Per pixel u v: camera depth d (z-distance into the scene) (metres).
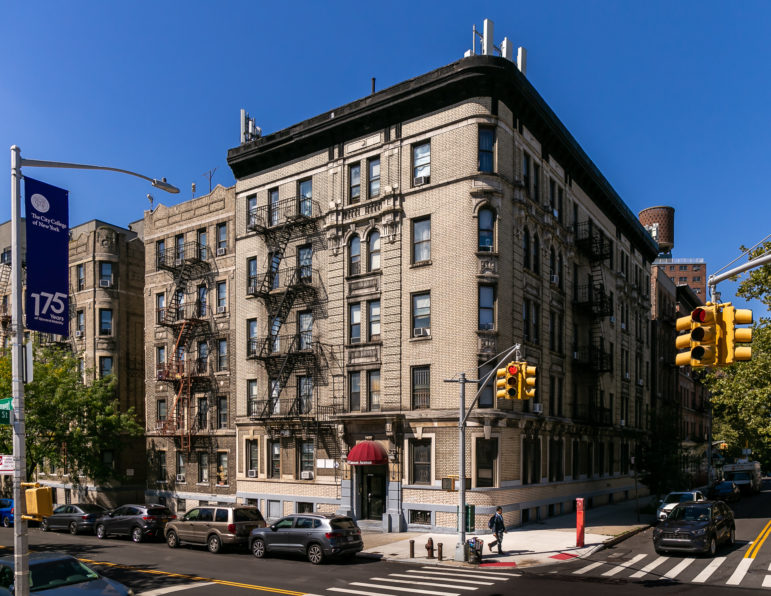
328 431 32.56
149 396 42.22
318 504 32.50
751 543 24.83
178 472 40.22
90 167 12.98
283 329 35.22
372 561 22.42
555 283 35.00
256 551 23.62
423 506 28.67
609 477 42.41
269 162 37.03
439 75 30.23
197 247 40.41
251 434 36.00
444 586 17.80
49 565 14.24
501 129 29.88
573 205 39.03
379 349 31.08
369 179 32.75
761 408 31.00
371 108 32.16
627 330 47.50
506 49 32.56
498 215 29.31
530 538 26.22
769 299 30.89
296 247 35.22
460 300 28.89
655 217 84.44
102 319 45.50
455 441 28.25
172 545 26.45
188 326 39.41
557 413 35.03
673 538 22.06
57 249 12.30
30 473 34.91
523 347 30.69
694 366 11.55
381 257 31.55
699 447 66.75
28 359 12.10
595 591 16.91
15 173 11.89
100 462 38.69
